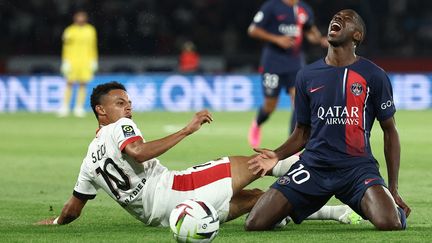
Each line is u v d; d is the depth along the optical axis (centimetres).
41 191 2784
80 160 3694
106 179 1941
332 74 1950
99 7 8994
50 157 3812
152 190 1939
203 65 8644
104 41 8925
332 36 1941
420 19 9319
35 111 7325
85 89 7344
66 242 1780
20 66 8375
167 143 1858
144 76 7431
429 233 1855
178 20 9231
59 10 9012
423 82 7450
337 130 1939
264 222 1909
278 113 7044
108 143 1912
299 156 2045
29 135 4956
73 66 6569
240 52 9056
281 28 4181
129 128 1897
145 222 1989
